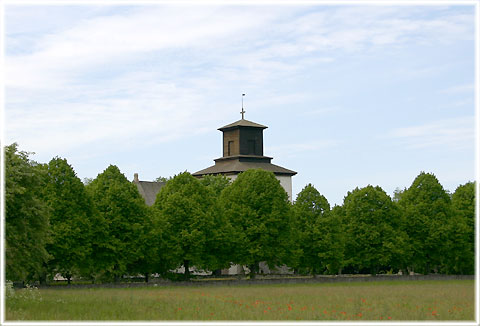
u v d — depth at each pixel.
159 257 81.88
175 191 87.25
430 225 103.12
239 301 51.50
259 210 89.94
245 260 88.25
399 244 98.62
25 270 57.91
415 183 106.81
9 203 51.25
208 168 136.75
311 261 95.50
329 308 45.88
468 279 98.69
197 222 83.75
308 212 96.25
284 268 113.25
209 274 106.81
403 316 41.47
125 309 43.34
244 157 136.62
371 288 70.56
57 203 73.25
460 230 104.12
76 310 42.12
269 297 56.06
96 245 76.56
